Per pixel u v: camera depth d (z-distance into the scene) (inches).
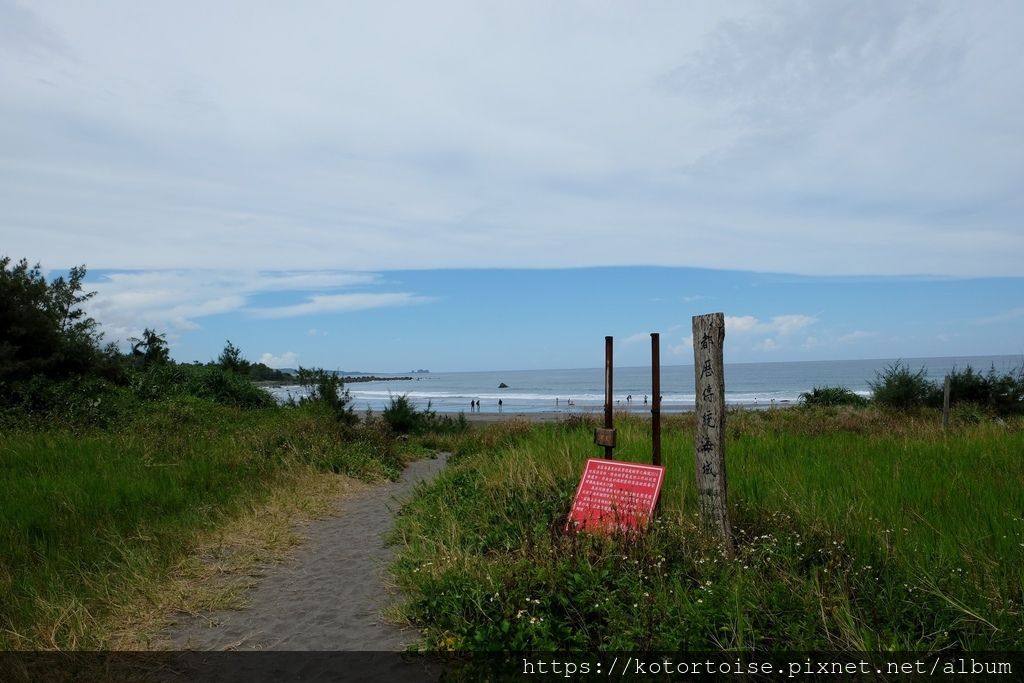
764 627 162.1
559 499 302.0
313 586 231.6
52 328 564.7
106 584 211.0
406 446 681.0
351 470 469.1
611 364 268.5
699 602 168.9
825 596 164.4
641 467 249.9
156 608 203.0
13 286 543.5
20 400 498.0
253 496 351.3
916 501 238.5
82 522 266.4
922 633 156.8
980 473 287.9
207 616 201.5
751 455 357.1
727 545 207.0
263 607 210.2
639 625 166.6
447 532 265.4
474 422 1278.3
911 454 345.1
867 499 238.2
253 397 778.2
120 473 344.5
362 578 240.1
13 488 302.2
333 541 295.6
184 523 285.4
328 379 786.8
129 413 531.2
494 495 321.1
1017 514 215.5
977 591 163.5
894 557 187.5
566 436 472.1
